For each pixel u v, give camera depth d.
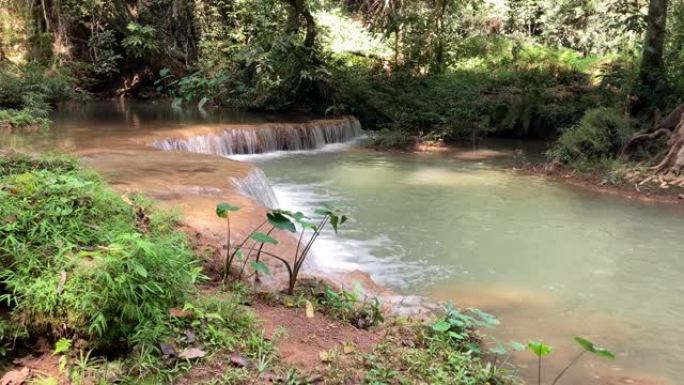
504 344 5.12
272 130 15.73
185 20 21.70
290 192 11.17
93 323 3.04
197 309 3.61
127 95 21.34
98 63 20.59
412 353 4.05
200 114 17.78
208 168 8.96
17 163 6.35
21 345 3.17
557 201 10.99
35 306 3.12
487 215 9.90
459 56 24.33
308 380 3.34
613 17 23.05
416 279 6.95
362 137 19.00
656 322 5.85
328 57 20.38
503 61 24.16
